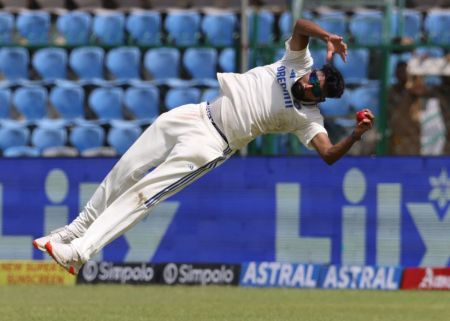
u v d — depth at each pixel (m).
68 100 42.53
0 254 34.59
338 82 20.42
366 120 19.41
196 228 33.94
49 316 24.05
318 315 25.02
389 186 33.31
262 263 33.25
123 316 24.22
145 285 33.34
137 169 21.00
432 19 45.56
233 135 20.88
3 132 41.94
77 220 21.28
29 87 43.19
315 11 45.00
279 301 28.78
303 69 20.80
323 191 33.56
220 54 43.03
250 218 33.81
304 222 33.62
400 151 35.44
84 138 41.19
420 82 36.03
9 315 24.22
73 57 44.31
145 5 51.38
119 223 20.41
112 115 42.22
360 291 32.03
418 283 32.53
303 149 36.28
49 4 51.75
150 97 41.84
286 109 20.73
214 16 47.78
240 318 24.02
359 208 33.44
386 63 34.81
